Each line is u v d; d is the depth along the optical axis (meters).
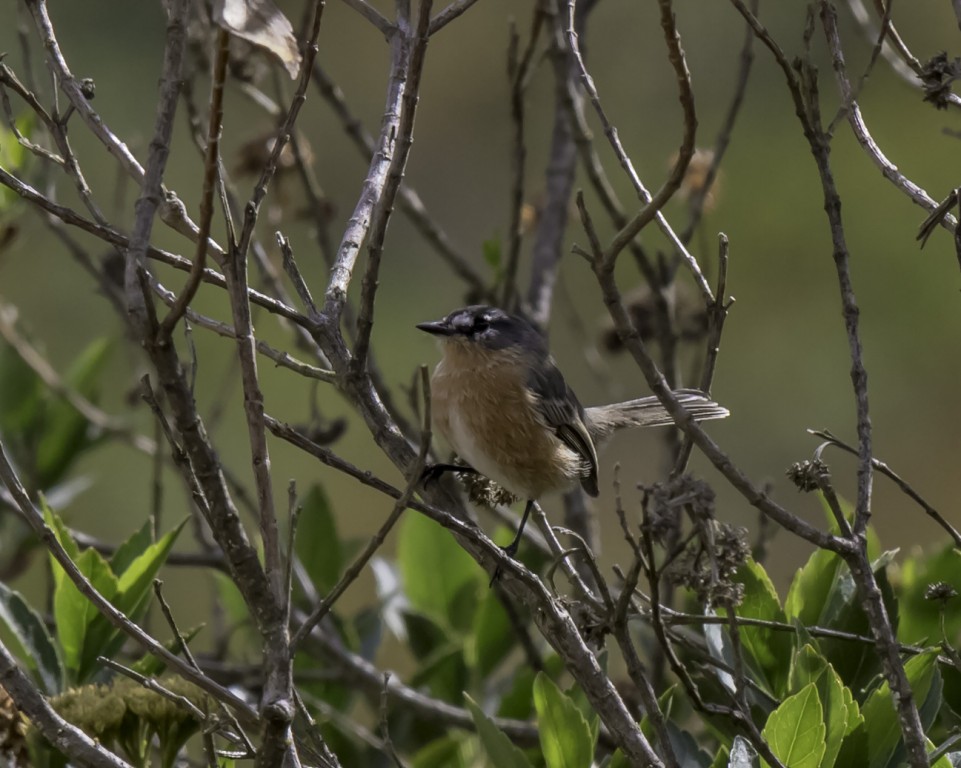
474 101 23.02
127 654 10.79
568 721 6.57
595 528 11.51
